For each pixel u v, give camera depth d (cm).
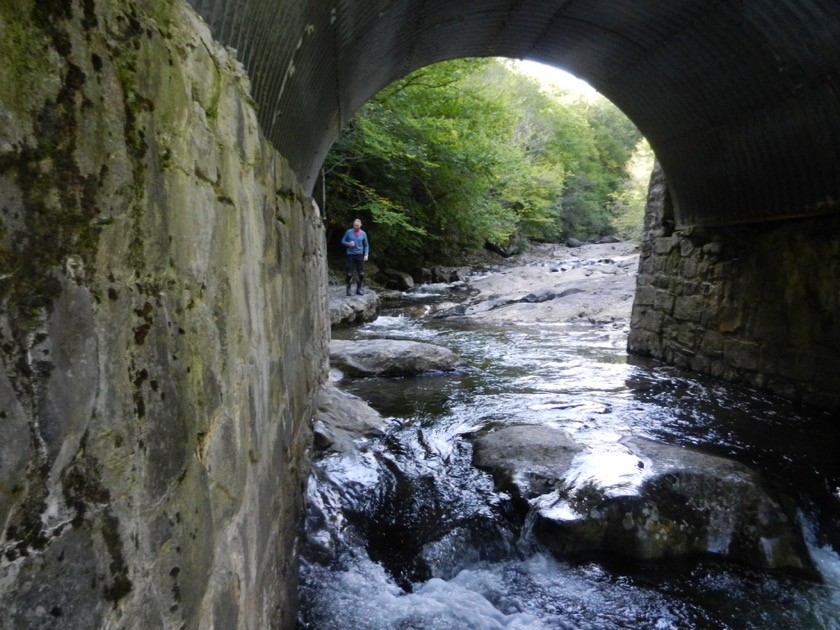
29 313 63
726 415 466
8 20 62
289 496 227
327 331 572
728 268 567
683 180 605
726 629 246
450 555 289
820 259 462
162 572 94
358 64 409
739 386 554
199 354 113
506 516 315
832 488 345
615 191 3800
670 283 660
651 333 695
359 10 312
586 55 566
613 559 290
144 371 89
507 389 555
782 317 504
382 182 1484
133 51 89
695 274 616
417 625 242
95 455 75
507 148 1847
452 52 588
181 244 106
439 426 440
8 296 61
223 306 130
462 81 1420
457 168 1500
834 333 454
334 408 433
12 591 60
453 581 275
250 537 151
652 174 699
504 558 294
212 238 123
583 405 497
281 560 204
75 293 72
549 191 2512
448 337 850
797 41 388
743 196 520
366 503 326
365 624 241
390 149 1254
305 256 322
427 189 1539
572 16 497
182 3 113
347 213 1426
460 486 342
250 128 161
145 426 89
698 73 486
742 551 290
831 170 420
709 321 596
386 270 1602
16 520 61
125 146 85
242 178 151
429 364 633
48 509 66
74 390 71
